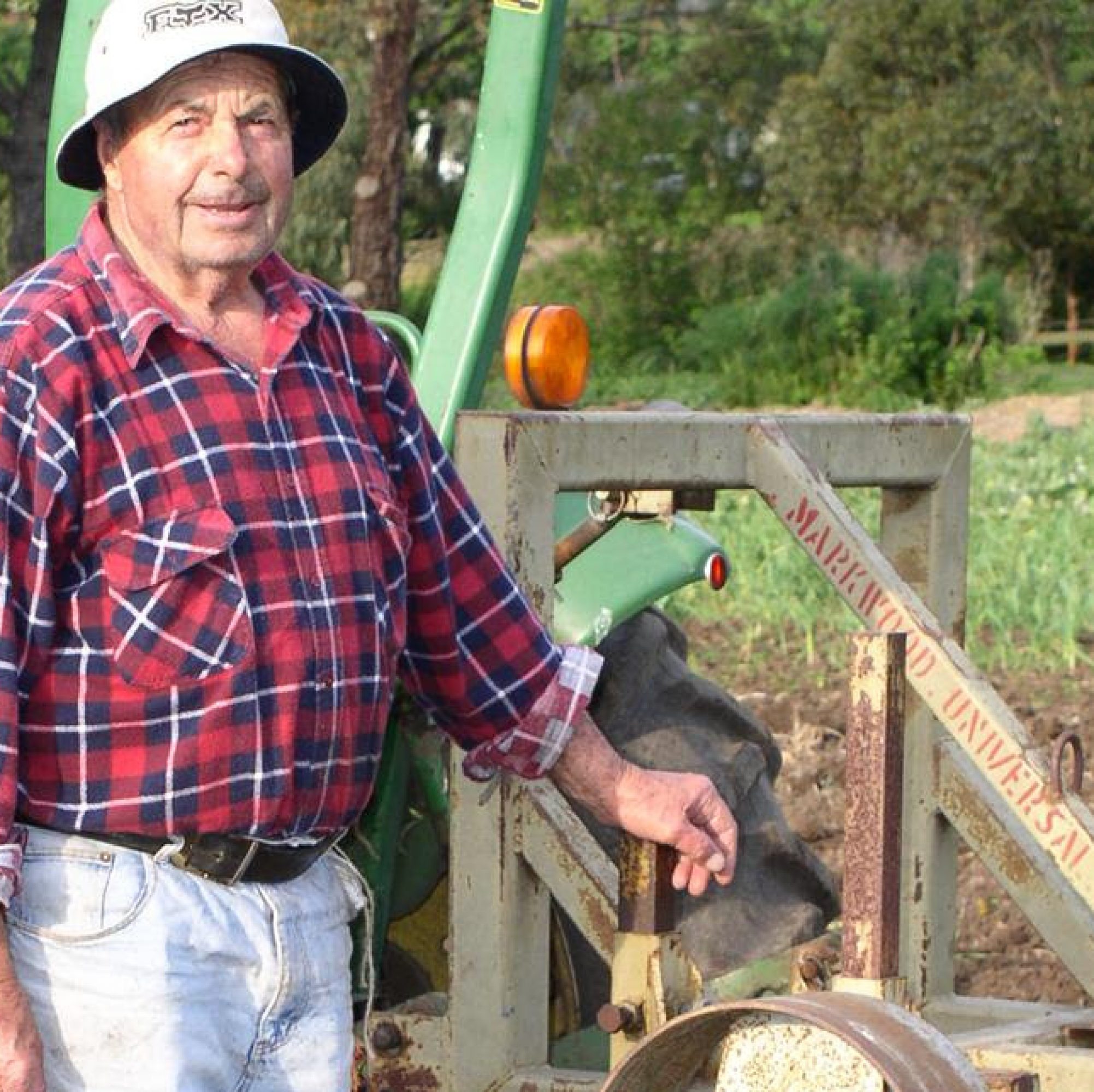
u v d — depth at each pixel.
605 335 40.34
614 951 3.58
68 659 3.05
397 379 3.47
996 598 11.33
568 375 4.25
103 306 3.10
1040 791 3.95
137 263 3.24
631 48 42.41
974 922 6.80
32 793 3.08
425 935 4.73
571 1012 4.62
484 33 24.95
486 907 4.14
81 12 4.43
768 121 41.62
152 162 3.17
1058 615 10.74
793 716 9.24
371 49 19.70
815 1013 2.93
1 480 2.96
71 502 3.02
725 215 41.62
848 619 11.30
